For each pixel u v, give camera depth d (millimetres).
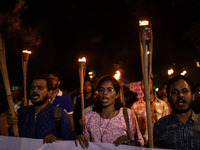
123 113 2811
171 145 2314
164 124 2406
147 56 2010
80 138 2379
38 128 2787
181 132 2307
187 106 2316
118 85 2906
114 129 2699
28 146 2508
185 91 2328
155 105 4352
